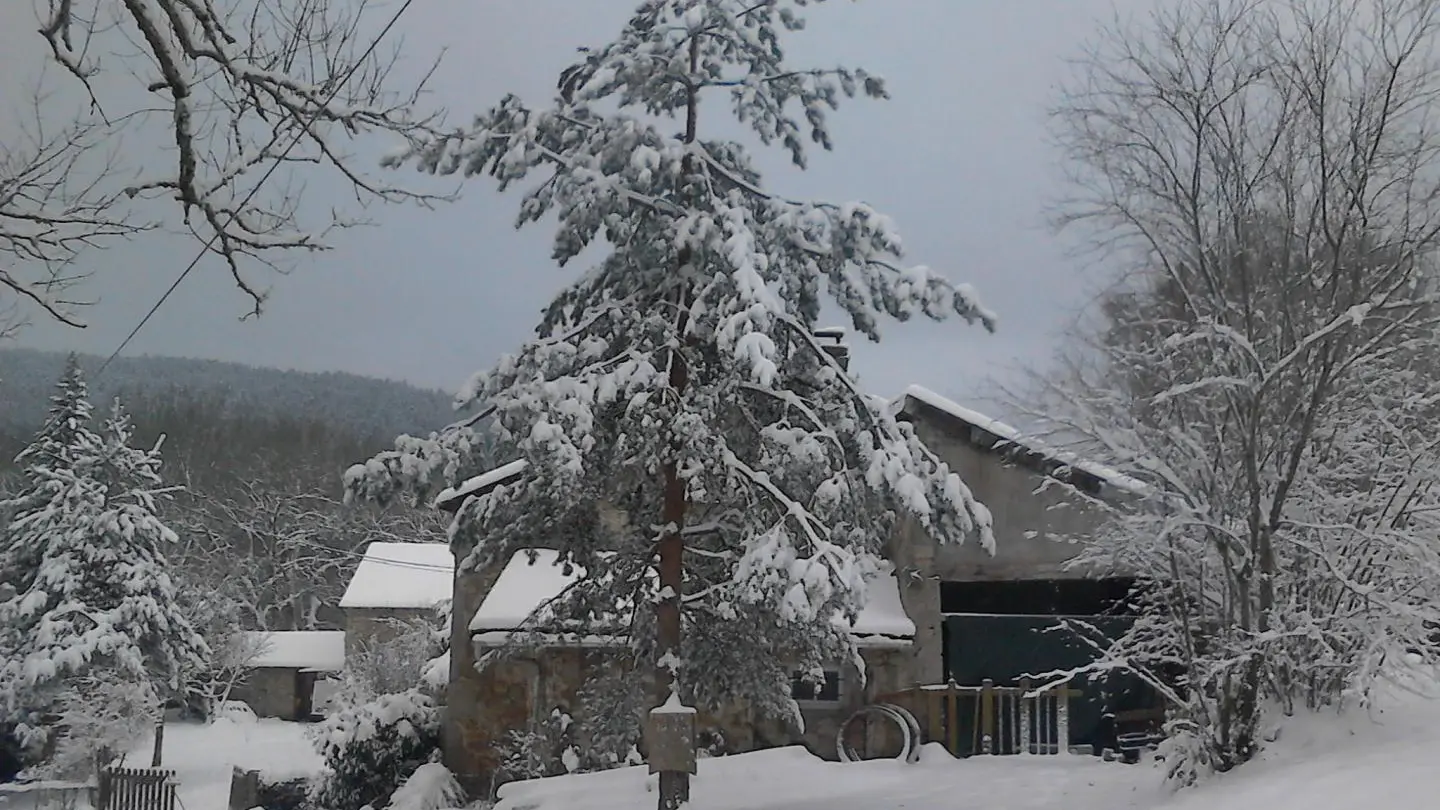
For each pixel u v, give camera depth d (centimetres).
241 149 722
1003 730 1648
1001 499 1819
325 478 6725
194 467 6366
